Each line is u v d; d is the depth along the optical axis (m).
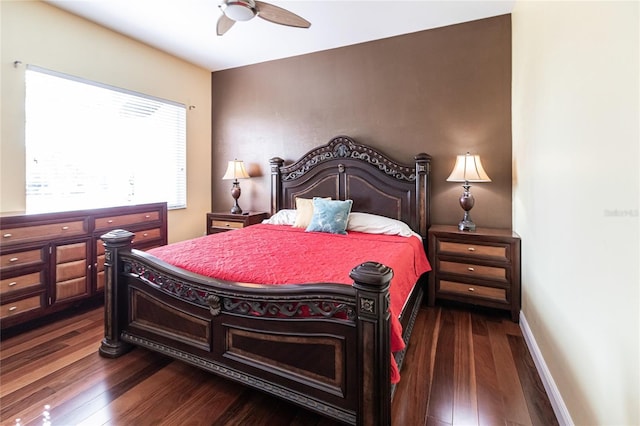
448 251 2.83
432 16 2.99
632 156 0.92
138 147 3.65
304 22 2.33
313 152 3.77
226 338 1.64
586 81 1.24
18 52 2.64
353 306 1.31
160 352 1.88
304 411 1.58
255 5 2.16
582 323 1.28
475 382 1.79
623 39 0.96
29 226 2.40
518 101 2.67
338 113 3.73
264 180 4.26
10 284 2.30
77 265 2.71
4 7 2.55
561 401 1.50
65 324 2.53
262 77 4.18
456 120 3.17
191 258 2.04
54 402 1.61
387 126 3.48
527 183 2.32
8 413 1.53
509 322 2.59
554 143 1.65
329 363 1.38
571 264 1.41
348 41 3.54
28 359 2.01
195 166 4.35
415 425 1.46
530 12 2.17
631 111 0.92
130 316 2.04
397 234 2.95
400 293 1.82
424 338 2.31
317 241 2.64
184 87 4.15
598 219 1.14
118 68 3.37
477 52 3.07
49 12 2.81
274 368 1.51
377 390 1.24
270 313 1.51
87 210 2.78
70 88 3.01
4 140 2.60
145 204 3.32
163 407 1.59
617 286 1.00
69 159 3.04
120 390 1.71
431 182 3.30
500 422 1.49
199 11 2.93
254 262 1.95
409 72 3.36
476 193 3.12
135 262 1.97
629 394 0.93
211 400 1.65
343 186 3.61
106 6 2.85
